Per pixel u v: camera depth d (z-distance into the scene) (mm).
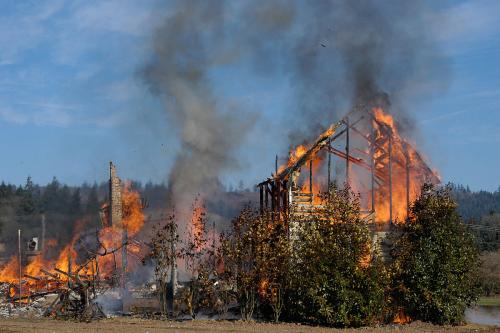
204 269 33625
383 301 31125
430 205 33438
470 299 32906
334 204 32531
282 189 38281
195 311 33531
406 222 34156
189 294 33250
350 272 30688
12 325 30172
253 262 32781
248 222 33562
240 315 33875
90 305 33969
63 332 27328
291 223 34062
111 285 40625
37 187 140875
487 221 86500
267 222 33438
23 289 42938
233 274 33031
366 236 31734
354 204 32594
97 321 32031
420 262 32125
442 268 31969
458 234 33156
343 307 30000
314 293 30391
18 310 36469
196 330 28250
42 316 34375
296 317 32344
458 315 31906
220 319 32594
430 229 32969
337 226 31750
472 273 33156
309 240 31578
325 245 31266
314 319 30859
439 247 32375
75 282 35656
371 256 31719
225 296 33438
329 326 30531
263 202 40750
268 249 32219
